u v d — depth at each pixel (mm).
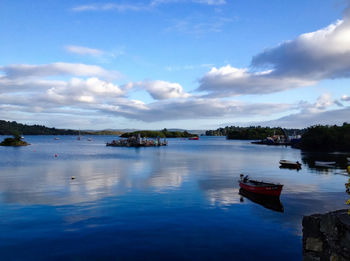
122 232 19484
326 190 35469
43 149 139875
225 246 17172
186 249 16734
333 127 162875
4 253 16109
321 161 78250
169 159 84250
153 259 15352
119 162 74062
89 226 20719
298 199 30047
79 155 100562
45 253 16078
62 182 41250
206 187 37125
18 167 61250
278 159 84938
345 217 9734
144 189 35594
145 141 183500
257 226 20906
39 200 29125
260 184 34375
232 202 28453
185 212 24641
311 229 10750
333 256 9766
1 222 21594
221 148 157000
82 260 15219
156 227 20547
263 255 15969
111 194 32312
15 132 186000
